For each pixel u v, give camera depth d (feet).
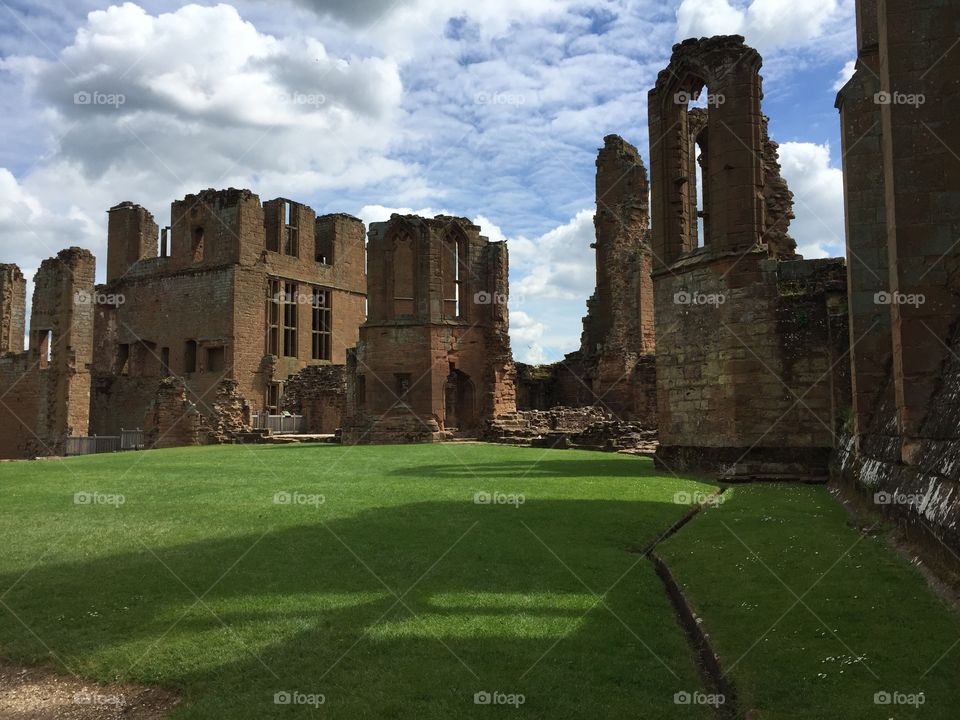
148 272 209.05
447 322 150.51
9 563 32.58
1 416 176.45
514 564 31.40
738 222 71.15
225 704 17.89
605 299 176.65
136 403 203.41
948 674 17.46
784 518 40.50
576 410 155.22
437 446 126.62
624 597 26.63
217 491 57.36
